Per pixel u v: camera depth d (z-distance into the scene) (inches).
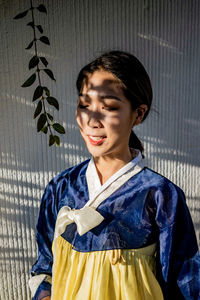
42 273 34.9
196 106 67.7
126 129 27.5
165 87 64.7
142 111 28.5
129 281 27.2
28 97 60.0
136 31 60.3
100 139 26.9
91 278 28.0
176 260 28.7
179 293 29.0
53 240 32.7
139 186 28.6
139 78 27.2
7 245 68.8
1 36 56.0
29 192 65.9
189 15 61.6
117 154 29.0
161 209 27.7
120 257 27.6
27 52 57.6
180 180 71.4
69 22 57.4
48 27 57.0
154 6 59.6
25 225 68.0
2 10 54.7
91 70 27.0
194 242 29.5
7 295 72.2
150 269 28.2
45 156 64.1
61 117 62.1
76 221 28.1
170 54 63.1
